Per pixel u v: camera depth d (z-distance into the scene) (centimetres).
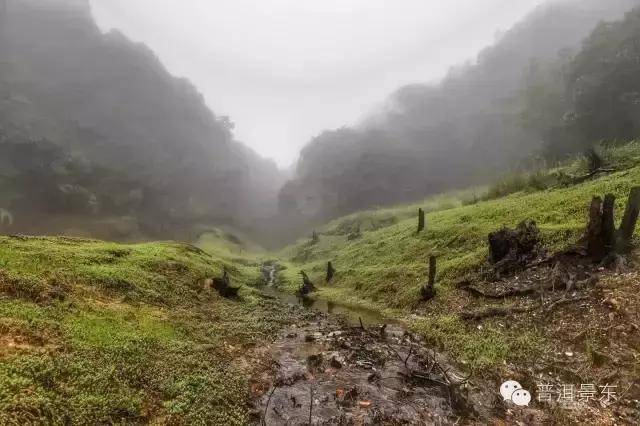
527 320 1173
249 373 940
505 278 1452
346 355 1091
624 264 1179
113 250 1587
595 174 2416
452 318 1336
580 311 1103
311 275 2945
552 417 798
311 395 855
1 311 797
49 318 843
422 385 924
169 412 694
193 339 1059
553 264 1351
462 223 2303
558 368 942
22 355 679
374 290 1950
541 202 2091
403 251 2350
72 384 659
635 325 956
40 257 1194
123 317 1015
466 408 828
